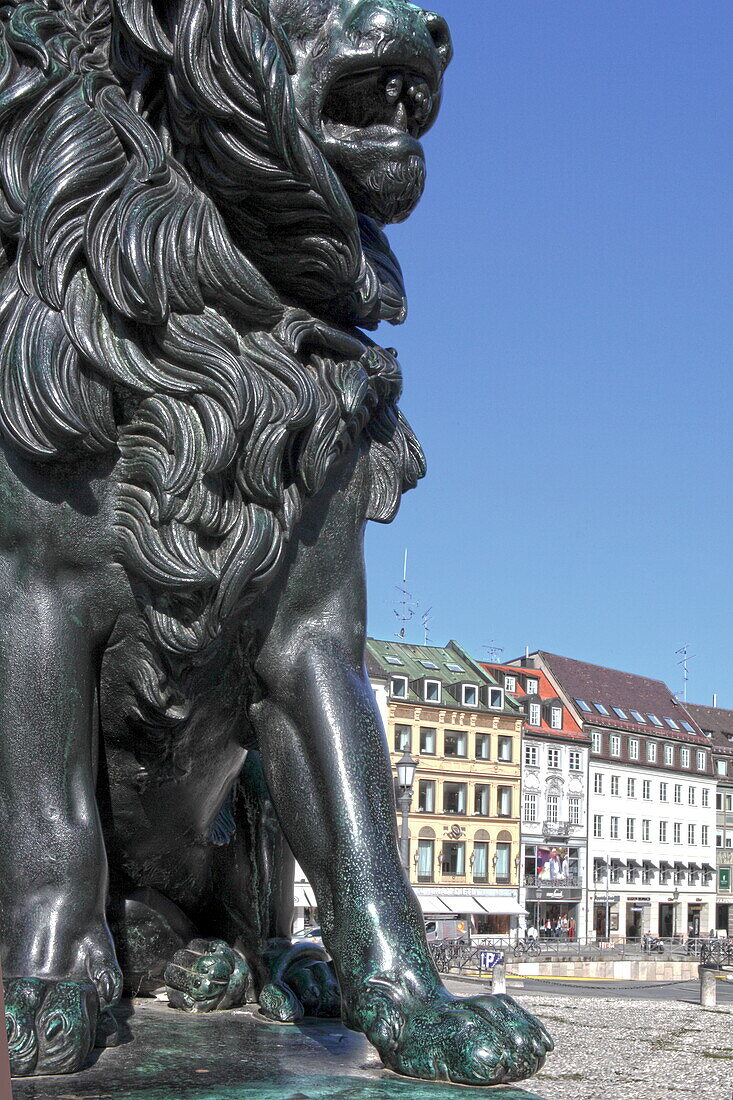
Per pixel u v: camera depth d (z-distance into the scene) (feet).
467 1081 3.12
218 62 3.38
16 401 3.47
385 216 3.90
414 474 4.41
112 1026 3.48
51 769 3.55
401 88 3.69
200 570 3.57
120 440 3.61
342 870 3.69
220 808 4.53
